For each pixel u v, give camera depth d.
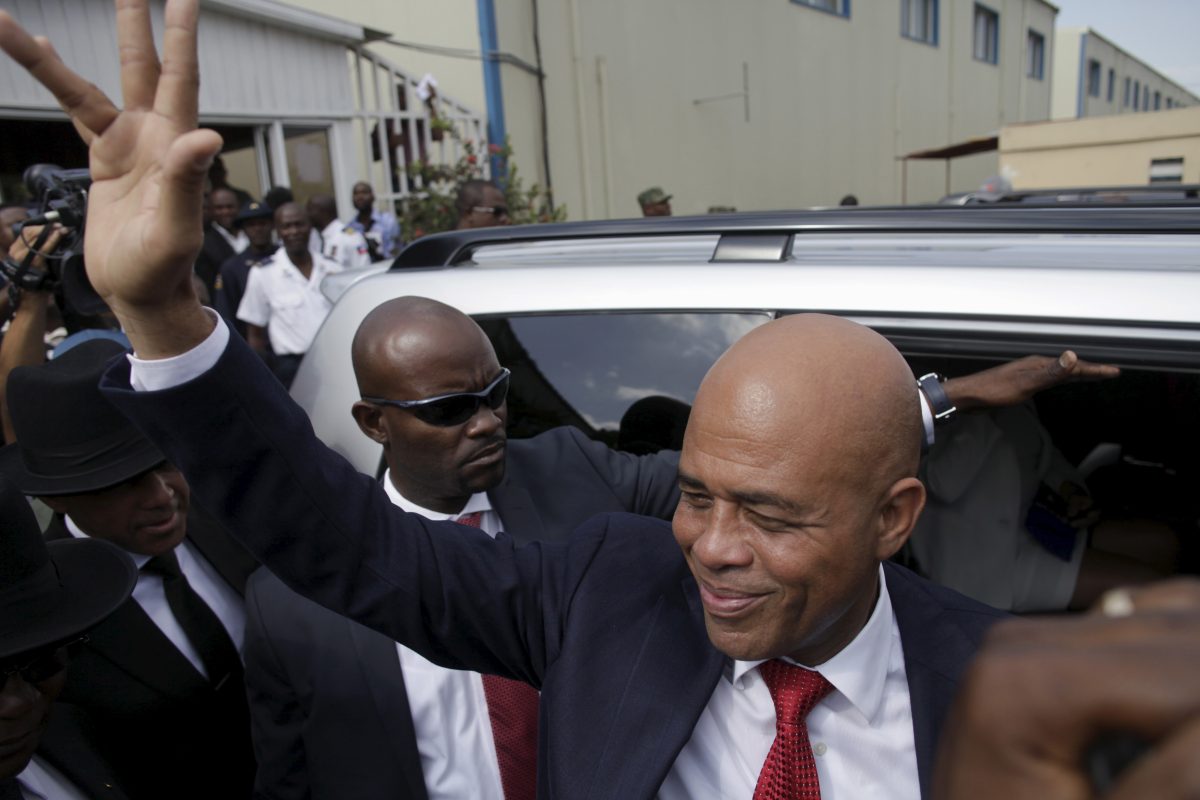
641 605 1.05
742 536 0.85
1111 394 2.22
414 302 1.51
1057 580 1.99
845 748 0.98
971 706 0.31
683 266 1.71
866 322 1.47
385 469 1.79
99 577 1.28
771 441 0.81
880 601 1.00
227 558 1.78
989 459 1.87
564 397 1.78
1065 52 24.08
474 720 1.49
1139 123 7.36
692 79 10.32
